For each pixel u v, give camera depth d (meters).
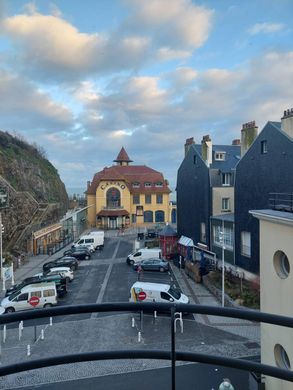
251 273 24.31
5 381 13.26
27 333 17.92
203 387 12.54
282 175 21.28
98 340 16.97
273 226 10.11
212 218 30.80
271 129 22.28
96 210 63.12
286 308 9.56
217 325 18.47
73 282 28.45
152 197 64.88
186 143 37.94
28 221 44.12
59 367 14.21
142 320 18.20
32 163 58.84
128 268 33.19
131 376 13.55
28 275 32.25
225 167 32.94
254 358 14.77
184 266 32.12
